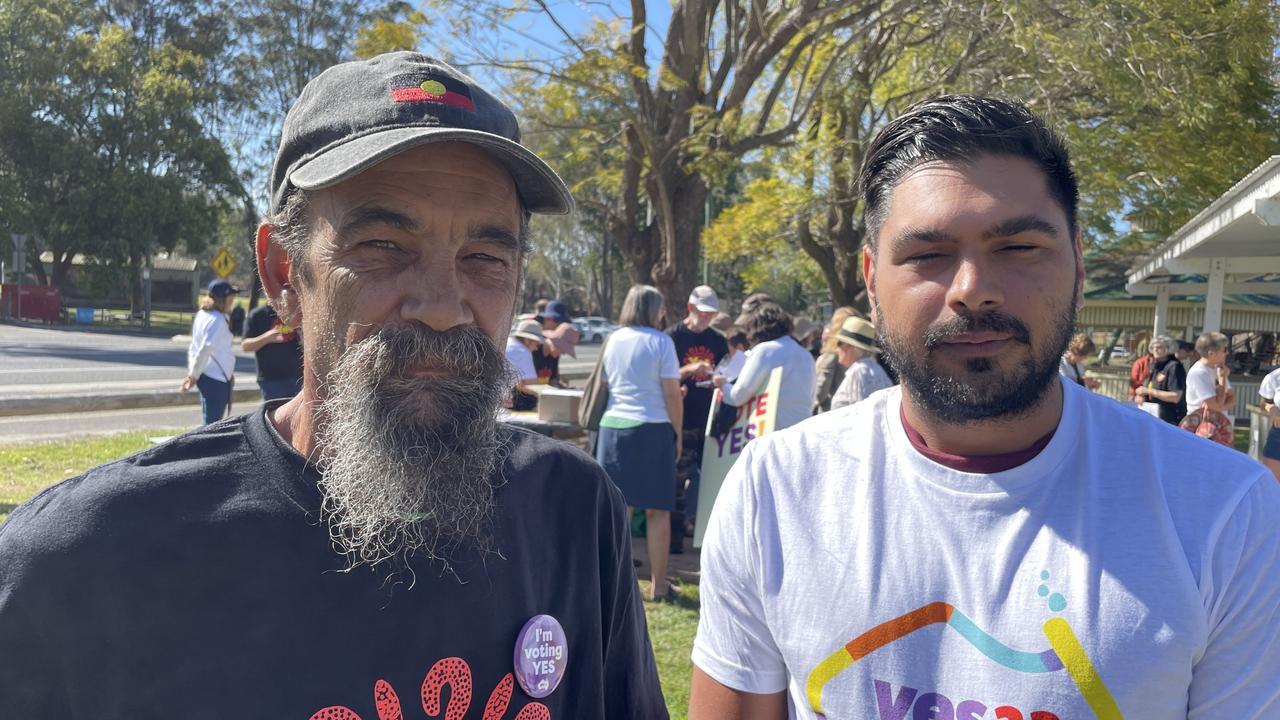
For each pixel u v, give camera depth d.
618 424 5.20
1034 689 1.24
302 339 1.29
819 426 1.53
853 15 11.43
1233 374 19.56
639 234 12.81
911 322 1.31
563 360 28.91
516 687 1.27
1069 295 1.29
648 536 5.30
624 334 5.27
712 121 11.03
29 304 34.69
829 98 11.97
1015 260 1.27
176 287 60.56
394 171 1.21
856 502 1.41
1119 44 10.78
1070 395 1.40
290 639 1.14
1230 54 12.73
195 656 1.11
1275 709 1.21
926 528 1.36
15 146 34.50
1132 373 11.77
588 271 66.19
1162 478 1.29
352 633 1.17
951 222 1.26
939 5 11.69
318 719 1.13
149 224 35.22
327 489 1.18
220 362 8.08
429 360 1.19
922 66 13.65
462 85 1.28
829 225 15.02
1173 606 1.22
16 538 1.11
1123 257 21.72
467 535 1.25
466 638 1.23
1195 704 1.24
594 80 11.02
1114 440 1.35
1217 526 1.25
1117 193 12.39
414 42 10.92
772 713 1.50
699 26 11.81
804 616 1.39
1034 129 1.29
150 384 14.62
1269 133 13.94
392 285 1.21
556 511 1.39
